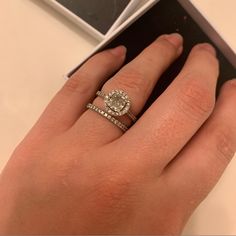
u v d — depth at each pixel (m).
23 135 0.15
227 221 0.15
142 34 0.12
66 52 0.15
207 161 0.10
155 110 0.10
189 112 0.10
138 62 0.11
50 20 0.16
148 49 0.11
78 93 0.11
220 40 0.11
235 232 0.15
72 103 0.11
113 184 0.10
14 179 0.11
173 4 0.11
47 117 0.11
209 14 0.15
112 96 0.10
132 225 0.10
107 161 0.10
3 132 0.15
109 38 0.12
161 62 0.11
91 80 0.11
